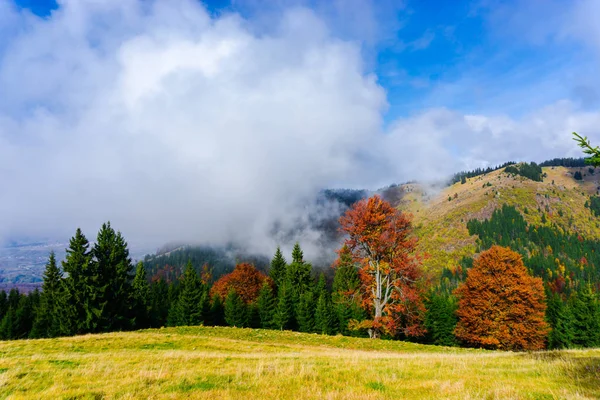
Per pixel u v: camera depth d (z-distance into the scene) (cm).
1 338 6278
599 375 1020
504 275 3847
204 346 2258
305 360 1497
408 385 947
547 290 6138
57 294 4575
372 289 3281
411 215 3170
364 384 965
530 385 945
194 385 952
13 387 946
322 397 814
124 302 4984
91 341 2280
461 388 902
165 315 7012
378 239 3062
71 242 4647
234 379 1027
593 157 873
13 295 8456
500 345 3647
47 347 2045
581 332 4744
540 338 3684
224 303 6900
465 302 4200
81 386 948
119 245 5684
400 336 4934
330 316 5369
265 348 2273
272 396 827
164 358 1506
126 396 828
